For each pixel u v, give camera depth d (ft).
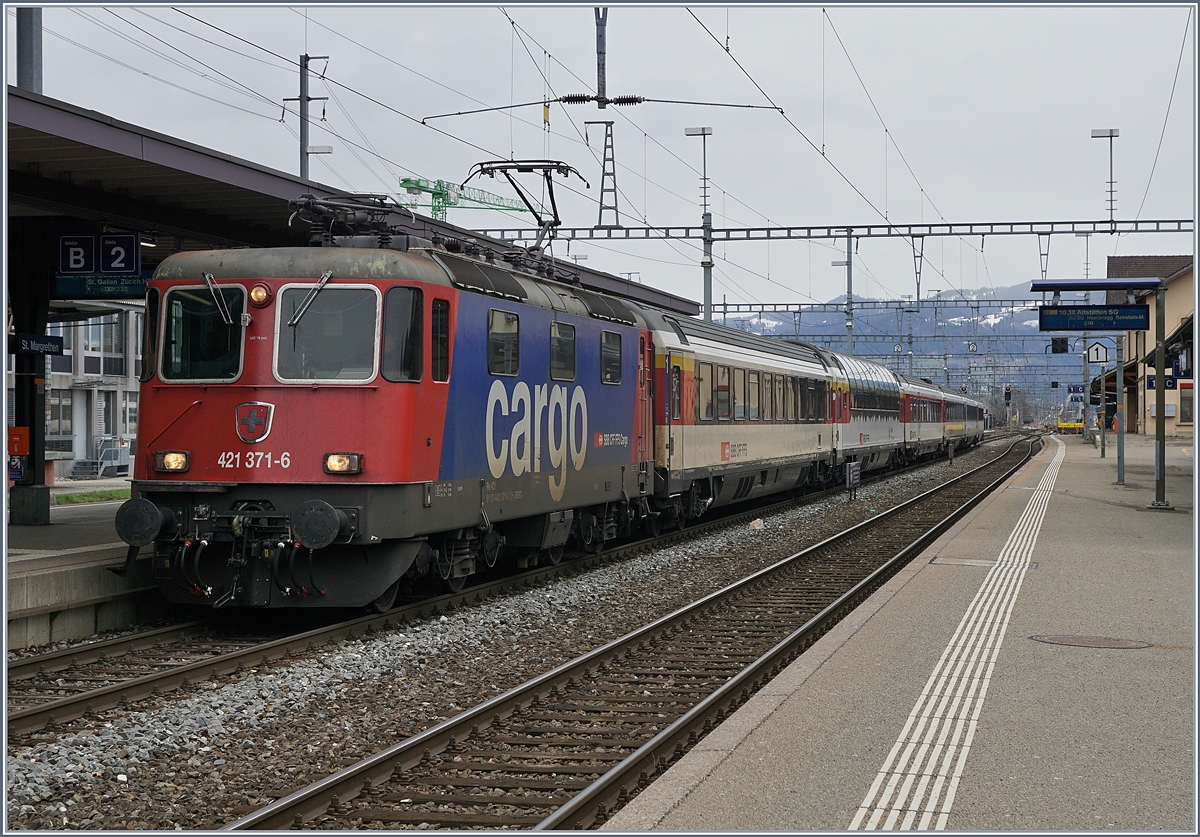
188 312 37.63
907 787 20.02
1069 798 19.51
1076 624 35.29
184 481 36.96
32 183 43.21
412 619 40.14
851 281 140.67
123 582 39.27
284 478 36.47
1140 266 253.65
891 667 29.30
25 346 53.36
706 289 98.17
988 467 152.25
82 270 51.60
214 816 21.12
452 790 22.22
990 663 29.76
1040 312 76.07
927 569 47.98
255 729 26.48
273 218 53.47
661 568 55.26
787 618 42.14
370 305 37.06
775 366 85.61
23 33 51.16
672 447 63.21
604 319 53.83
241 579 37.42
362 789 21.85
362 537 36.04
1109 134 119.03
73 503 78.74
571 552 57.88
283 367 36.86
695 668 33.45
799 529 74.49
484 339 41.83
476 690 31.17
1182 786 20.15
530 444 45.83
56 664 32.53
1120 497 89.20
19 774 22.39
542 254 52.24
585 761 24.13
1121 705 25.57
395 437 36.63
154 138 41.22
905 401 144.25
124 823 20.76
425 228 54.54
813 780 20.35
